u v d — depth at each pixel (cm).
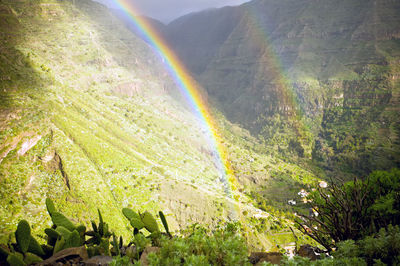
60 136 10981
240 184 16750
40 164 9975
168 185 11419
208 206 10756
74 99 15350
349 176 17875
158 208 10350
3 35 18412
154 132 18388
